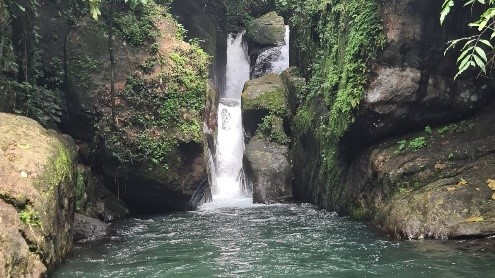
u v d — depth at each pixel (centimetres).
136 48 1296
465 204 777
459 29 923
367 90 957
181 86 1293
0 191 576
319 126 1258
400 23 933
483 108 978
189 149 1271
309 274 647
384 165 947
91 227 939
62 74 1240
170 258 755
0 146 659
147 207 1287
